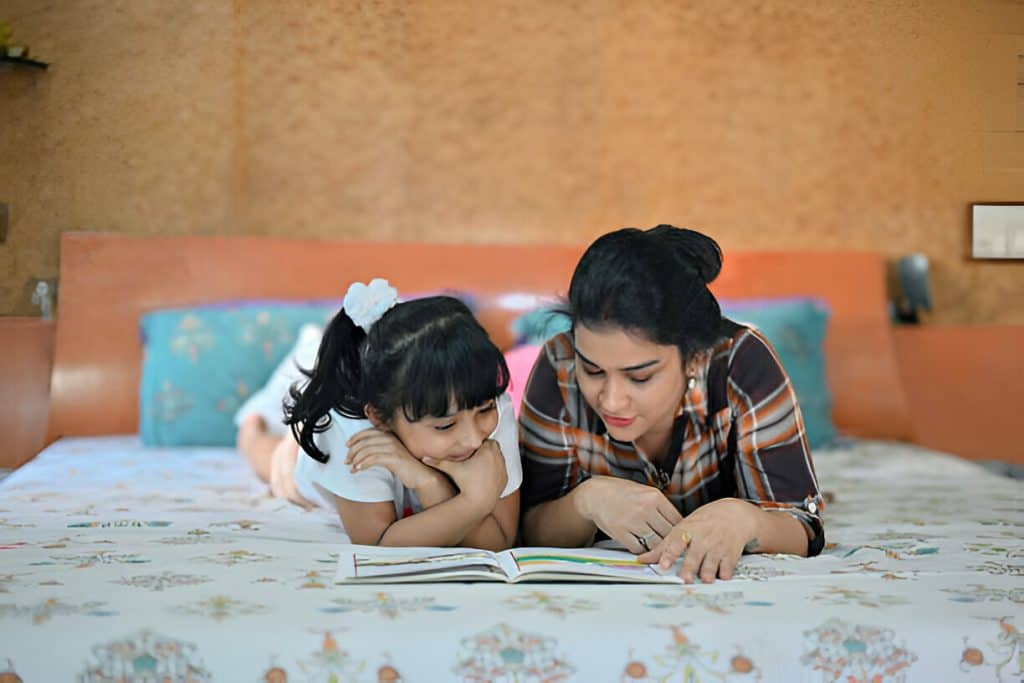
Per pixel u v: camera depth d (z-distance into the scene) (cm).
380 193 318
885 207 322
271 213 308
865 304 325
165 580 140
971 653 124
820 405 303
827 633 123
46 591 133
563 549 159
